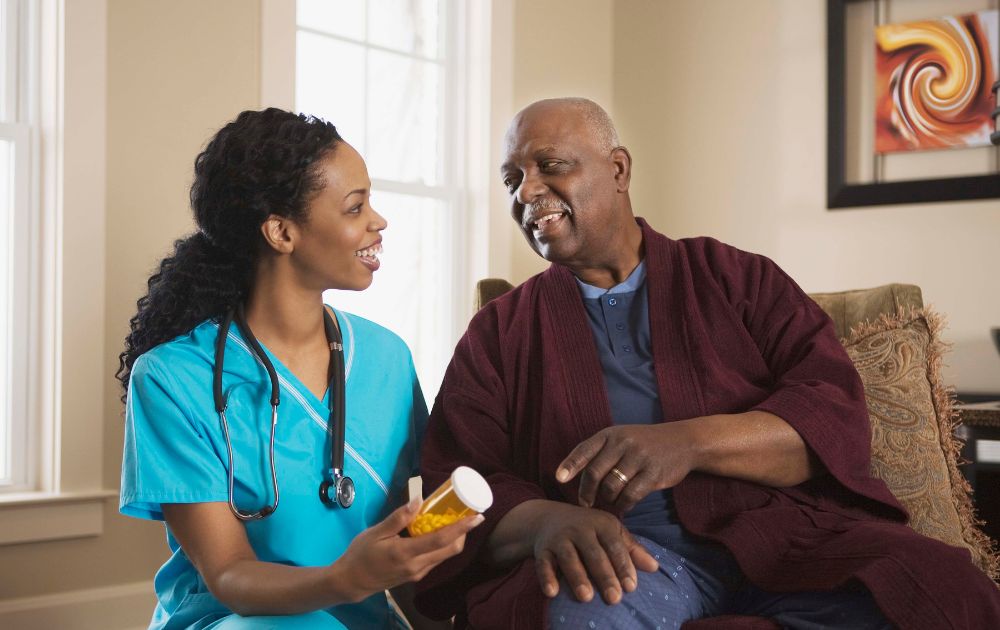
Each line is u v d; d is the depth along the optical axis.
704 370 1.68
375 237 1.56
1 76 2.84
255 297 1.57
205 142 3.08
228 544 1.43
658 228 4.29
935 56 3.64
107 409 2.87
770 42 4.03
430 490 1.62
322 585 1.27
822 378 1.61
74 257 2.81
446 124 3.98
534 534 1.44
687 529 1.54
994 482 2.98
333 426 1.55
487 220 3.95
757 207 4.04
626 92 4.40
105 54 2.87
